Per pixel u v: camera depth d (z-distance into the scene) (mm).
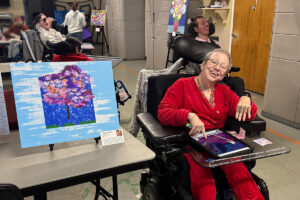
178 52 1975
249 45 4957
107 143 1254
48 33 3287
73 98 1227
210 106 1695
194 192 1437
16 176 1027
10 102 1442
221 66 1623
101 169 1075
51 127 1180
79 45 2852
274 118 3791
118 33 8789
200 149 1412
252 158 1309
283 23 3496
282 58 3570
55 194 2162
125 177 2420
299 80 3393
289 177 2428
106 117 1270
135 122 2551
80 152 1202
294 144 3039
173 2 5406
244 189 1423
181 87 1720
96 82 1274
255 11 4695
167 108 1625
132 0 8172
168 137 1438
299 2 3256
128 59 8609
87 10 9867
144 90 2387
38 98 1173
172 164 1515
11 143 1293
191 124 1514
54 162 1124
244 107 1615
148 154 1177
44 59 3229
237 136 1567
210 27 2557
